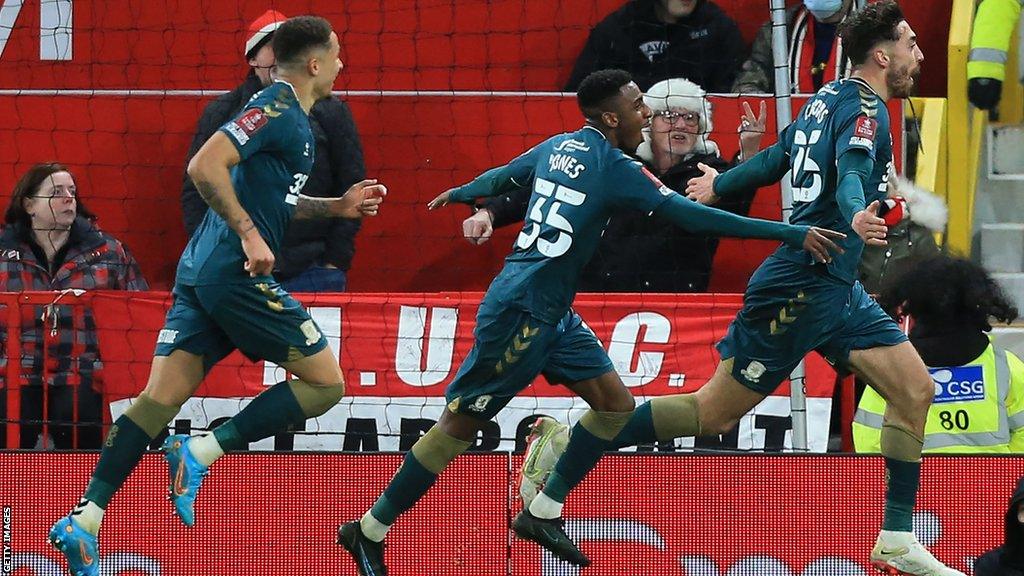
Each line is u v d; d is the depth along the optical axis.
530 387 27.33
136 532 25.47
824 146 21.67
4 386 27.48
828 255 20.89
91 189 33.22
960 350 25.23
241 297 21.42
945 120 32.97
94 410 27.62
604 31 33.16
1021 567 22.55
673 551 25.34
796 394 26.20
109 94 30.88
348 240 30.36
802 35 32.50
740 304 27.17
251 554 25.44
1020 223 34.69
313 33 21.67
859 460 25.22
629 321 27.28
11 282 28.33
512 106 32.75
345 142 30.30
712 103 31.05
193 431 27.53
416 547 25.41
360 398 27.41
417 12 35.50
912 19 36.34
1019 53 35.88
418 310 27.39
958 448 25.31
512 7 35.62
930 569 22.34
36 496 25.48
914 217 29.06
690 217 21.09
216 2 35.12
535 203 21.78
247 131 20.92
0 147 33.09
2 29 34.75
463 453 25.33
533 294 21.36
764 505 25.31
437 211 33.00
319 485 25.44
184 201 30.19
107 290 27.84
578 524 25.42
